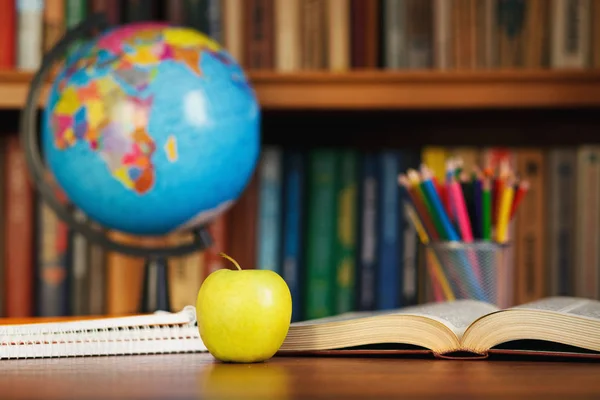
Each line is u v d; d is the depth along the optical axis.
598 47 1.31
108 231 1.35
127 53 1.05
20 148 1.35
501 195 1.08
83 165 1.04
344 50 1.32
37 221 1.35
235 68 1.11
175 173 1.04
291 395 0.51
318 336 0.75
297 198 1.36
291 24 1.32
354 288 1.35
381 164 1.36
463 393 0.52
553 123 1.50
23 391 0.54
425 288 1.35
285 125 1.52
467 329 0.71
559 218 1.35
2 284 1.34
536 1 1.32
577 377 0.60
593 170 1.35
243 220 1.36
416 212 1.12
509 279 1.12
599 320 0.67
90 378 0.60
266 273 0.72
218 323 0.69
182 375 0.62
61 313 1.34
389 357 0.75
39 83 1.15
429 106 1.29
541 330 0.69
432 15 1.33
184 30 1.11
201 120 1.04
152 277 1.25
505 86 1.29
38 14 1.33
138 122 1.02
